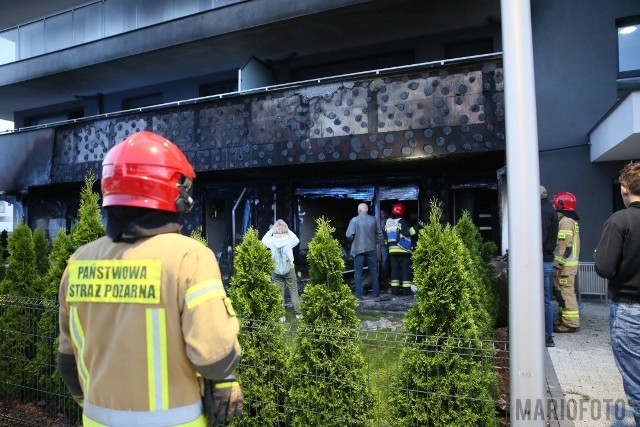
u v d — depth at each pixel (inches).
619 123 259.0
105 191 64.9
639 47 331.6
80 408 146.4
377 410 112.1
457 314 108.0
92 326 63.5
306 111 349.4
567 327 225.5
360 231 343.6
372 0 358.3
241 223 478.6
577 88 335.6
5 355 163.2
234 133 378.3
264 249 129.9
